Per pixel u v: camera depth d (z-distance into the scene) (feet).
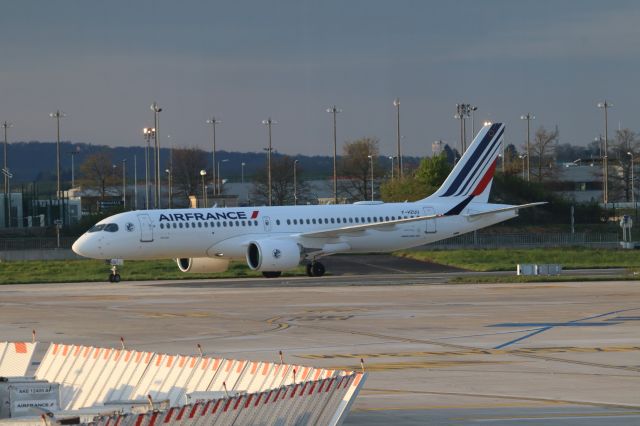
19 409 178.60
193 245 613.93
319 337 323.78
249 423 148.36
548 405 202.08
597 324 347.97
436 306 415.44
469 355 277.85
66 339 329.52
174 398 194.59
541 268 607.78
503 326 344.90
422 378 237.86
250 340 319.27
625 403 203.62
